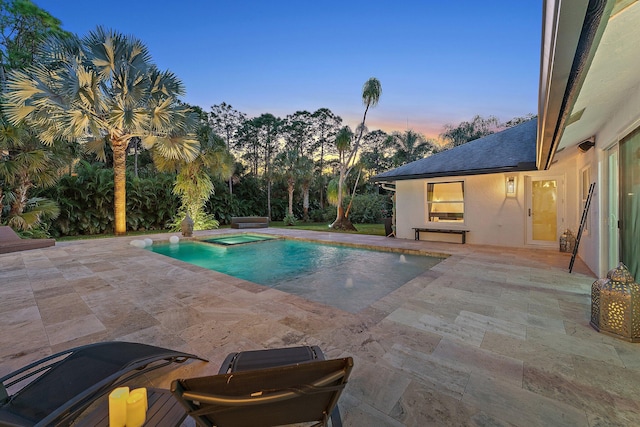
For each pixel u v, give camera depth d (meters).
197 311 3.31
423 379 1.99
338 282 5.24
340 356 2.30
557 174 7.39
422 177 8.74
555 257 6.29
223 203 18.34
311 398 1.17
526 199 7.73
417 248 7.68
